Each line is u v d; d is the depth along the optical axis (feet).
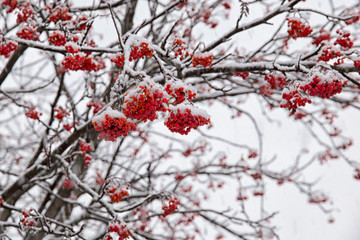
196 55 12.48
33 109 17.40
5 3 14.75
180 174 21.88
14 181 18.56
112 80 16.67
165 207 14.28
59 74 19.11
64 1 15.51
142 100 8.81
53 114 18.35
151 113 9.29
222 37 14.79
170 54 13.09
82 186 14.97
